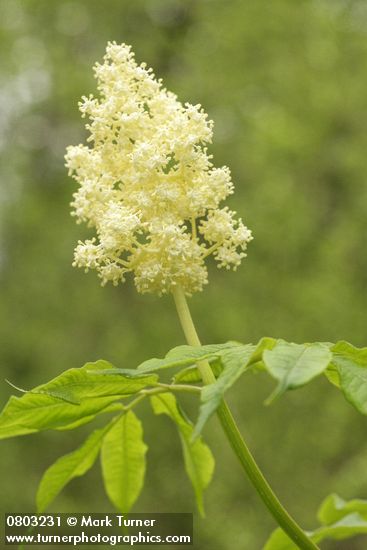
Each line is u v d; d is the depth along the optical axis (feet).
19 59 79.97
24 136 84.53
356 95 76.54
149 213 12.51
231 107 78.74
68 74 79.05
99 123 12.87
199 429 8.29
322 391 73.26
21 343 78.28
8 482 72.33
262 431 73.26
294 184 78.33
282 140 72.79
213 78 78.69
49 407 11.76
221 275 79.56
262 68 78.74
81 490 75.20
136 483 14.14
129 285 81.46
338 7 80.12
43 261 80.53
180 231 12.14
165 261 12.33
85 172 13.03
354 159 73.87
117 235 12.15
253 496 72.49
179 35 87.81
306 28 79.15
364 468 63.98
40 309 80.23
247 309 75.82
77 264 12.38
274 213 73.56
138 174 12.36
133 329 78.84
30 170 85.66
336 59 78.28
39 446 76.48
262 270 76.84
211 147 78.69
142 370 10.07
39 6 83.76
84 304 79.20
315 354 8.86
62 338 78.95
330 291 73.87
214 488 71.41
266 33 79.51
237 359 9.51
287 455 73.51
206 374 11.50
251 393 74.02
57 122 85.25
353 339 74.49
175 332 78.02
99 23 85.51
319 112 77.36
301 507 72.23
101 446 13.65
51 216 82.84
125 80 13.08
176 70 86.84
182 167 12.55
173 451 75.66
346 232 74.28
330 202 80.38
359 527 14.62
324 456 73.51
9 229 83.61
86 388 11.32
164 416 75.36
